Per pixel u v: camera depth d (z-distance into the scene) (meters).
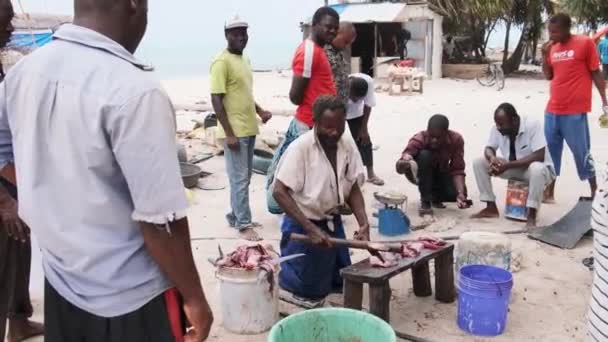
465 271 3.82
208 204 6.46
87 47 1.62
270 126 11.65
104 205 1.64
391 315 3.92
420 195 6.13
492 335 3.65
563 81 5.96
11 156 1.92
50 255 1.78
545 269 4.62
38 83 1.61
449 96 17.28
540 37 26.22
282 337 2.89
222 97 5.05
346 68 5.70
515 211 5.75
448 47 24.72
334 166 3.83
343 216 6.04
